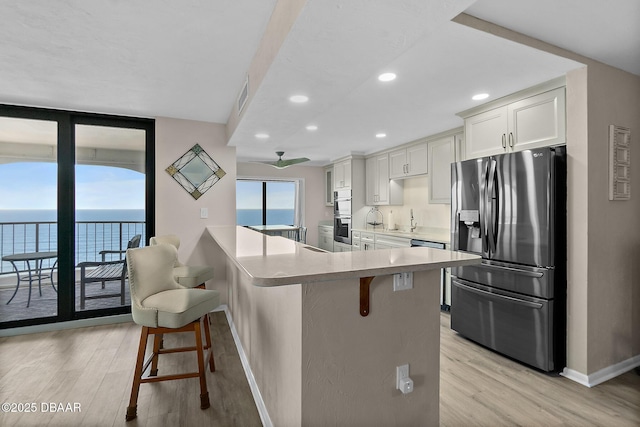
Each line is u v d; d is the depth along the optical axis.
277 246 2.05
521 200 2.51
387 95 2.75
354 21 1.34
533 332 2.45
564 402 2.08
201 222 3.76
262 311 2.02
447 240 3.87
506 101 2.77
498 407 2.03
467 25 1.73
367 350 1.52
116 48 2.04
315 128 3.89
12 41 1.94
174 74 2.45
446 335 3.19
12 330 3.13
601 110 2.32
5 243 3.17
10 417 1.91
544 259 2.38
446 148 4.00
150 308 1.89
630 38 1.97
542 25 1.83
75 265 3.39
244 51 2.11
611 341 2.41
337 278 1.25
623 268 2.48
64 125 3.31
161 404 2.05
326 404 1.44
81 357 2.67
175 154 3.64
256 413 1.99
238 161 6.45
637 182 2.55
